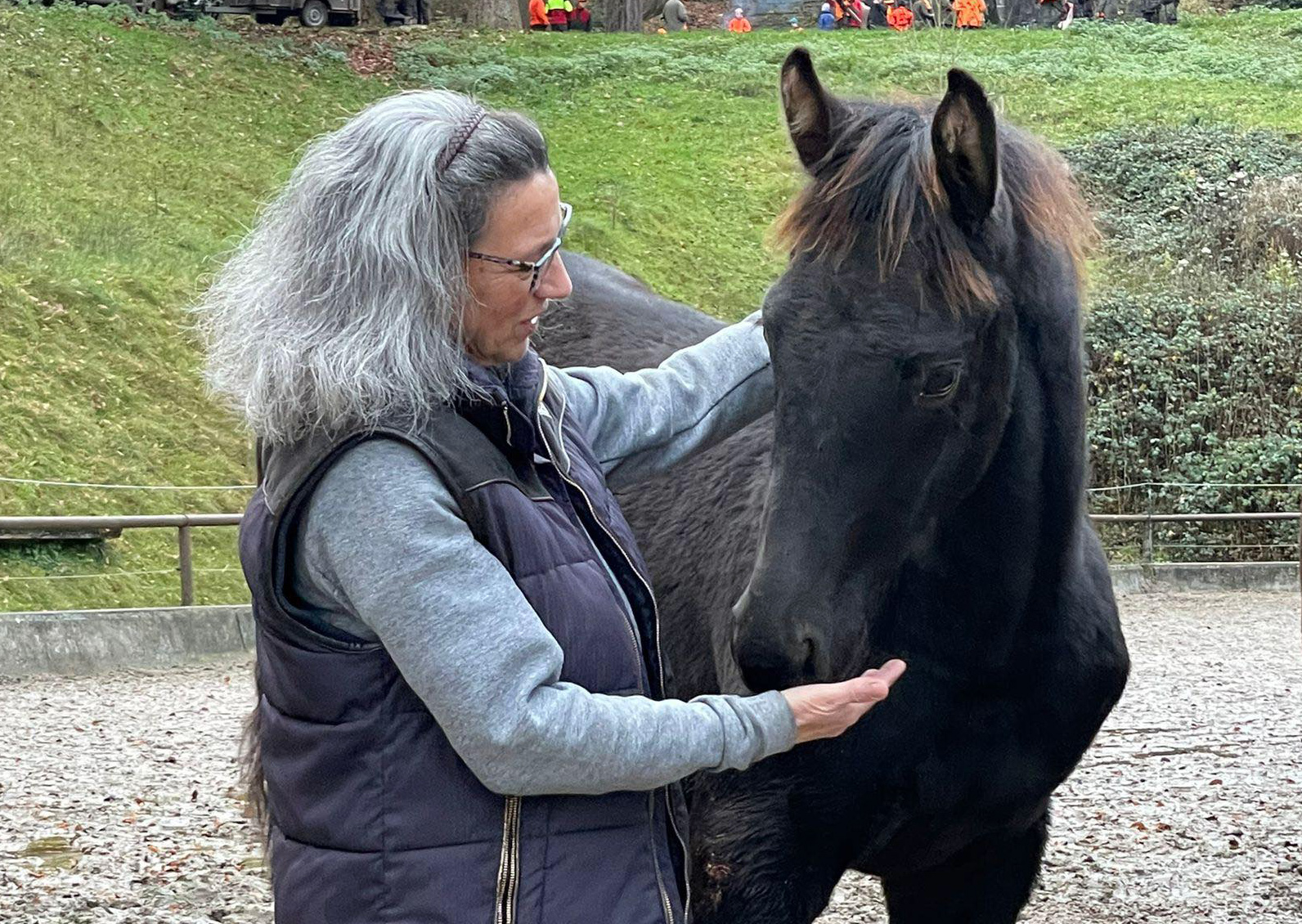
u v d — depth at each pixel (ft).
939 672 8.59
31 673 32.22
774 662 7.00
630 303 13.21
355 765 6.12
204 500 38.65
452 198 6.07
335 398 5.92
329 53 76.13
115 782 21.79
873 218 7.23
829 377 7.11
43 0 70.28
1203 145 69.26
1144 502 56.39
